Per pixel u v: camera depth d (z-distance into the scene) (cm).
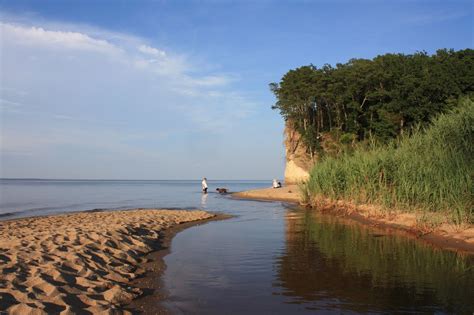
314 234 1538
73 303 663
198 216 2177
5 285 697
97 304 676
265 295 774
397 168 1861
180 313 677
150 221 1830
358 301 735
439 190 1466
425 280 876
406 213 1716
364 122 5412
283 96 5738
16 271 785
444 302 728
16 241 1097
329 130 5719
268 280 880
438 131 1745
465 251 1183
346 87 5178
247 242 1372
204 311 687
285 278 896
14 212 2686
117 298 727
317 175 2519
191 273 945
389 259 1085
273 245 1309
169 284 851
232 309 696
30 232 1367
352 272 947
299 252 1189
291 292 793
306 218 2097
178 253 1186
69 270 844
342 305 714
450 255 1134
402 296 764
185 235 1545
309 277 905
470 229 1327
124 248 1164
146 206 3256
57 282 754
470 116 1612
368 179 2008
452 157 1497
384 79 4997
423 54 5716
